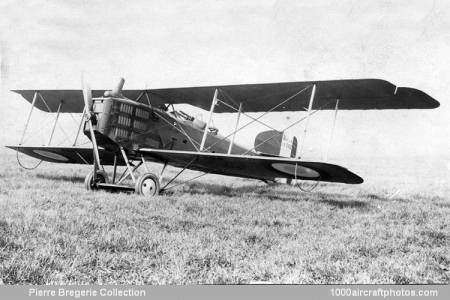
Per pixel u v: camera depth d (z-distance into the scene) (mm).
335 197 8695
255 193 9031
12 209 4594
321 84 6570
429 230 5016
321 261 3424
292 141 11859
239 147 10156
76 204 5406
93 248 3396
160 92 8156
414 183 10961
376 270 3262
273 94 7414
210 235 4082
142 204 5773
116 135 7195
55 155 10180
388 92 6578
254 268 3184
